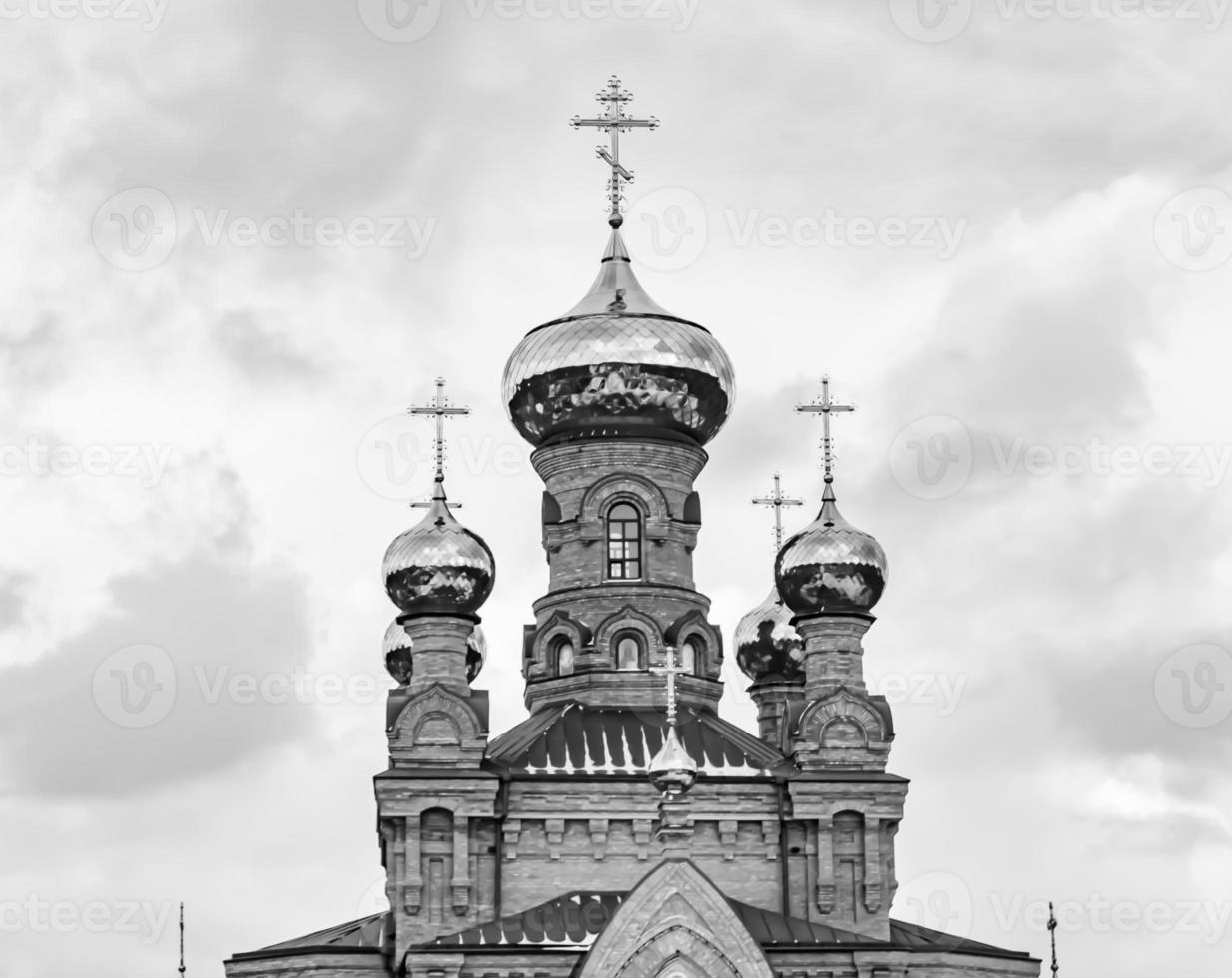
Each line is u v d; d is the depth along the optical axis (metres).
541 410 127.44
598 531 125.38
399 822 115.81
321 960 116.88
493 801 116.12
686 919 108.81
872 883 116.69
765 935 114.81
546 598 126.06
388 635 143.88
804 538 121.62
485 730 117.06
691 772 109.25
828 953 113.94
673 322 127.31
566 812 117.00
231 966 117.88
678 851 109.25
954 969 115.88
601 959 108.25
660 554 125.50
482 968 112.50
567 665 124.81
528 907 115.94
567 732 120.38
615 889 116.62
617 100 132.62
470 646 144.75
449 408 126.88
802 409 126.12
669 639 124.00
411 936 114.81
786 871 117.31
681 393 126.69
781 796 117.69
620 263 130.38
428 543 119.75
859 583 120.88
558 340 126.88
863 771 118.25
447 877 115.56
